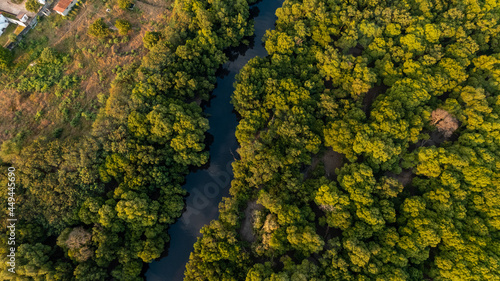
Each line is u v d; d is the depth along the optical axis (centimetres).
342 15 8931
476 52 8938
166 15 9575
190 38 8969
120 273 7012
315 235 6750
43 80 8588
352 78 8212
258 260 7456
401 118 7788
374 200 7219
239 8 9288
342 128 7625
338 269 6606
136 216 7006
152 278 7744
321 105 8125
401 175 8144
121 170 7406
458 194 7006
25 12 9244
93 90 8631
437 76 7938
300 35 8756
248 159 7775
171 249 7981
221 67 9625
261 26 10194
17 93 8406
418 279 6650
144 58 8338
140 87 7875
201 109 8412
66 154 7381
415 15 9112
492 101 7900
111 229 7056
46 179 7181
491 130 7512
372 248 6662
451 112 7856
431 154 7312
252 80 8375
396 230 7031
